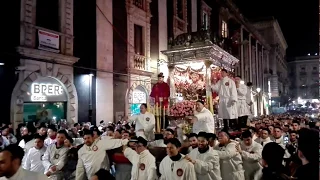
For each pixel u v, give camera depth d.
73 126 12.72
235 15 34.47
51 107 13.60
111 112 16.30
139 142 6.93
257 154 6.87
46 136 9.22
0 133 10.12
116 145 7.02
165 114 11.09
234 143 6.94
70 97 14.20
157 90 12.06
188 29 24.23
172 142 6.04
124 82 17.42
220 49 14.06
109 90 16.25
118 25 17.17
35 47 12.63
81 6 15.01
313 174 3.03
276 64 59.97
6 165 3.77
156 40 20.53
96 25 15.66
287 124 13.33
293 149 7.55
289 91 85.75
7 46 11.71
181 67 15.25
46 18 13.46
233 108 11.38
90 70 15.23
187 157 6.01
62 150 7.21
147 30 19.47
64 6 14.05
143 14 19.19
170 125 10.95
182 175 5.82
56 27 13.89
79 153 6.95
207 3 27.89
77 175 6.88
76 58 14.27
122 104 17.19
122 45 17.42
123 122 14.55
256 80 42.44
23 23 12.18
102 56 15.88
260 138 9.18
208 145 6.45
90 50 15.34
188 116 10.00
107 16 16.38
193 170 5.91
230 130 10.98
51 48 13.23
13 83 11.91
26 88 12.27
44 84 13.17
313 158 3.10
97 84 15.56
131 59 17.91
